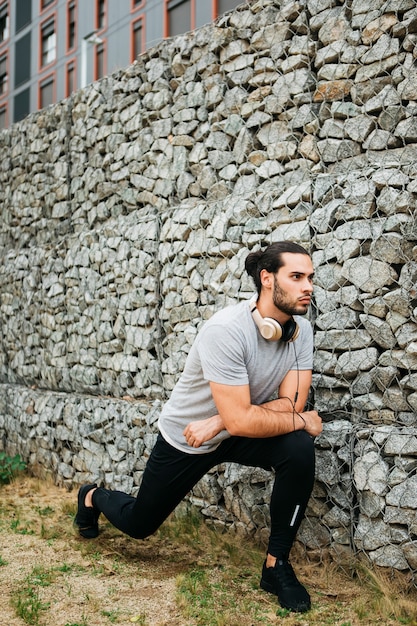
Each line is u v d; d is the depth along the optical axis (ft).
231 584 10.24
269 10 13.05
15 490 16.03
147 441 13.99
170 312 14.28
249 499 12.00
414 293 10.44
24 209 20.36
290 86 12.62
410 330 10.50
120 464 14.62
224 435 9.85
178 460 10.11
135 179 16.10
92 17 50.47
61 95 55.26
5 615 9.13
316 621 9.12
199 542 12.00
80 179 18.11
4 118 64.59
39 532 12.69
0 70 64.95
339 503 10.86
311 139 12.32
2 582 10.30
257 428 9.37
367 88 11.63
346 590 10.12
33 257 19.21
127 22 46.55
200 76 14.52
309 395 11.62
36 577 10.45
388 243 10.69
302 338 10.04
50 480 16.56
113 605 9.53
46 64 57.41
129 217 16.12
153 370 14.69
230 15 13.82
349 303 11.16
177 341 14.08
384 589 9.75
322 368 11.46
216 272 13.25
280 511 9.68
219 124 13.99
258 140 13.28
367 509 10.48
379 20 11.45
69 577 10.50
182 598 9.53
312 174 12.17
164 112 15.37
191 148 14.76
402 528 10.14
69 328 17.49
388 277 10.71
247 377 9.49
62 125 18.74
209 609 9.37
